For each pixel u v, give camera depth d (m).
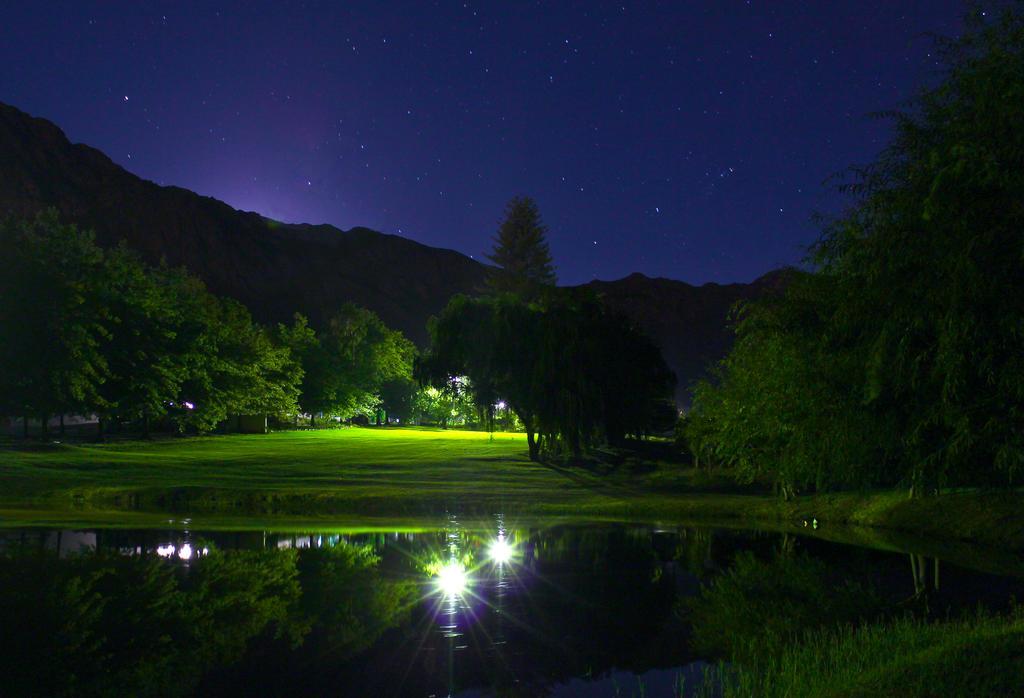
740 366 30.89
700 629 13.74
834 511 32.19
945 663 8.13
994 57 10.34
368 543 23.94
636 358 52.91
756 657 11.91
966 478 12.00
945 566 20.62
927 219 10.18
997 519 25.14
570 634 13.27
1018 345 10.20
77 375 50.69
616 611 15.06
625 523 31.30
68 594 15.23
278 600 15.37
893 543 25.23
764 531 28.62
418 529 28.09
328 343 116.12
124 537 23.61
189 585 16.50
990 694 7.15
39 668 10.84
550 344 48.78
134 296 65.12
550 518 32.91
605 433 50.16
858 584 18.11
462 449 63.09
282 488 40.66
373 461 53.72
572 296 52.22
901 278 11.29
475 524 30.22
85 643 12.04
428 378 53.38
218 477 44.69
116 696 9.79
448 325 52.47
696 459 46.91
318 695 10.00
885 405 12.60
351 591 16.41
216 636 12.62
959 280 10.04
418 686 10.43
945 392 10.63
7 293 47.97
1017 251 9.74
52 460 47.75
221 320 88.56
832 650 10.61
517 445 67.50
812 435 15.66
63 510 31.80
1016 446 10.67
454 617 14.31
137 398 63.19
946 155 10.37
